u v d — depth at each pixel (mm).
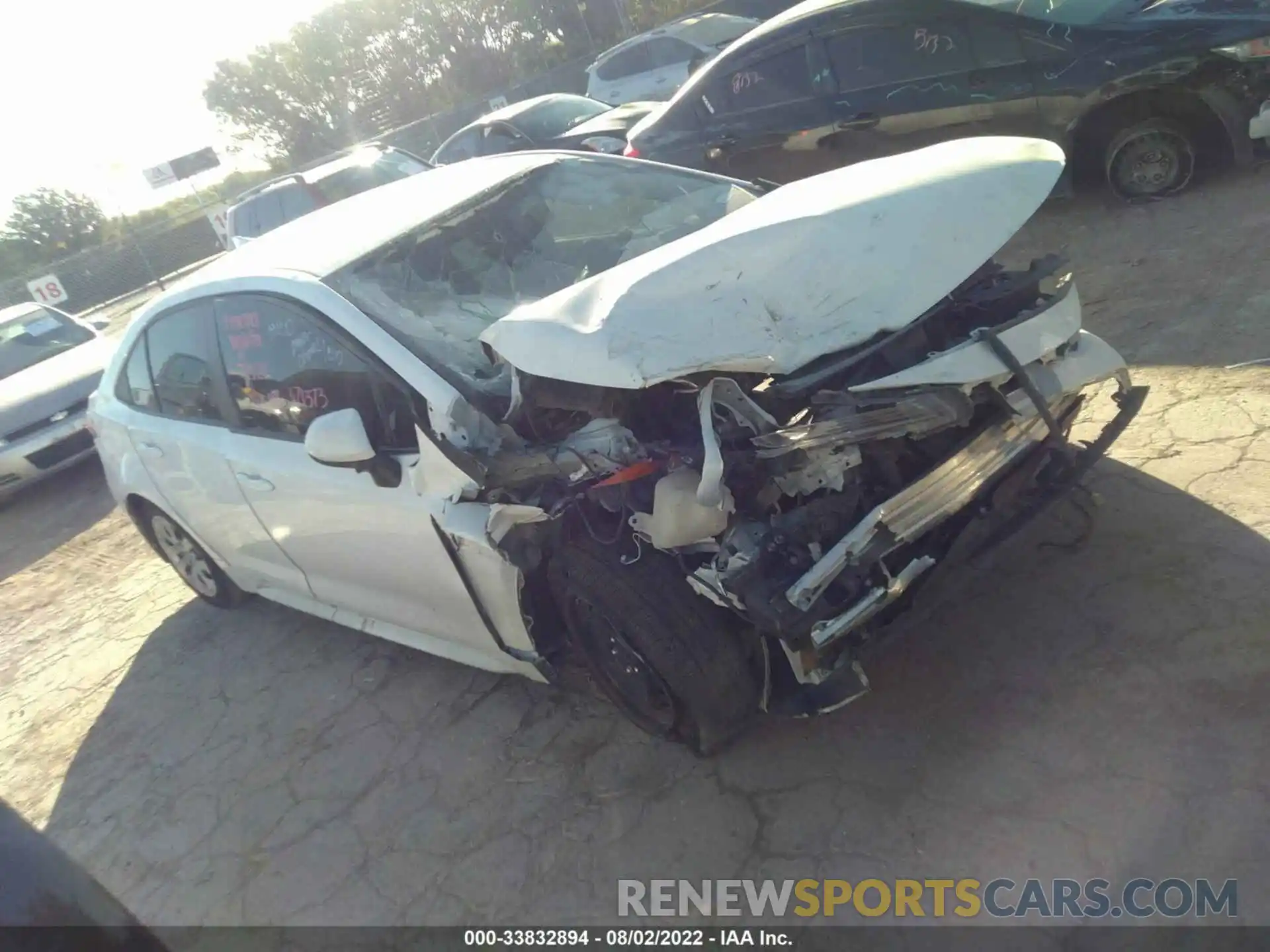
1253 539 3020
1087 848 2348
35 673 5262
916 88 6133
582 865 2840
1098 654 2840
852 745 2877
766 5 18188
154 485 4410
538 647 3178
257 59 36281
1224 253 4934
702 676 2701
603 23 31781
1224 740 2467
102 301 30719
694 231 3738
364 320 3213
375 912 2949
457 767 3410
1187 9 5398
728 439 2600
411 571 3305
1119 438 3750
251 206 11438
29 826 1991
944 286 2711
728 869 2648
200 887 3309
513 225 3697
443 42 34688
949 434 2787
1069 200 6402
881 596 2549
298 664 4391
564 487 2766
